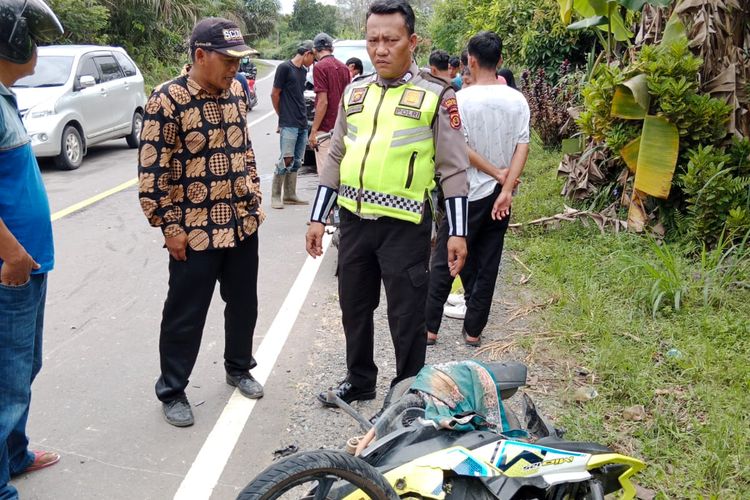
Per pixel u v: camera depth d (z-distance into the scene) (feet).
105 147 46.85
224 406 13.74
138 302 19.01
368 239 12.25
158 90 11.99
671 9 22.09
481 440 8.57
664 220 21.59
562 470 8.55
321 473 7.47
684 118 20.03
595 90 22.04
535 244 22.30
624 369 14.28
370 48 11.62
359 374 13.52
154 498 10.98
